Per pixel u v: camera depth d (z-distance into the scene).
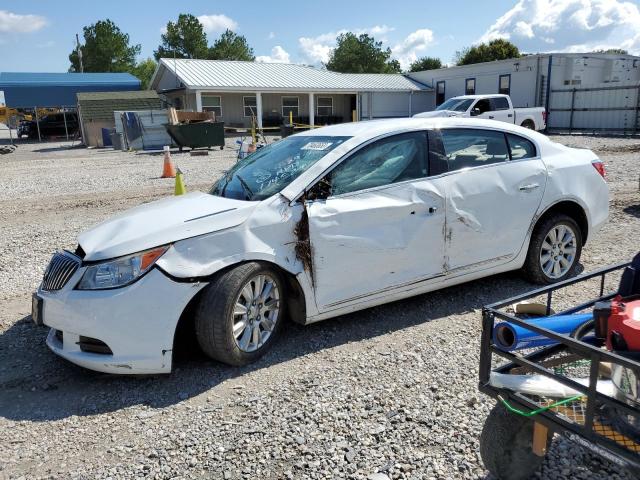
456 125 4.72
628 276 2.68
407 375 3.68
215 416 3.30
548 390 2.30
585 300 4.79
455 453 2.87
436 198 4.42
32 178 15.22
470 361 3.83
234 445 3.01
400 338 4.24
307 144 4.62
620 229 7.25
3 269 6.49
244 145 14.77
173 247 3.62
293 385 3.62
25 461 2.95
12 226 8.83
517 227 4.84
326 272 4.04
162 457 2.93
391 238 4.24
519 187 4.82
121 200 11.02
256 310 3.90
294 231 3.95
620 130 24.62
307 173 4.09
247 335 3.87
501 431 2.49
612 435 2.10
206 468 2.83
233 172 4.81
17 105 34.75
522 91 29.69
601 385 2.34
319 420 3.21
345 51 71.81
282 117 36.09
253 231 3.82
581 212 5.29
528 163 4.94
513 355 2.33
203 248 3.67
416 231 4.34
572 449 2.87
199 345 3.92
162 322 3.54
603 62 29.11
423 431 3.07
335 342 4.22
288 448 2.96
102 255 3.60
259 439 3.05
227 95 34.59
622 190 10.01
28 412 3.46
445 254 4.52
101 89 36.44
